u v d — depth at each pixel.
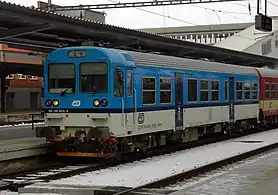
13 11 14.93
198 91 18.97
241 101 23.20
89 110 14.16
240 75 23.17
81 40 20.91
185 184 11.13
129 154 16.36
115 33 19.45
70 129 14.55
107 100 13.93
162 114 16.36
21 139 16.55
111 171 12.99
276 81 28.38
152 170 13.12
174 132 17.28
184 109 17.86
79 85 14.36
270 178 10.41
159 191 10.00
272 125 29.14
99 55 14.09
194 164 14.23
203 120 19.36
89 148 14.11
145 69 15.41
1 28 17.73
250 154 15.98
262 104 25.92
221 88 21.11
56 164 15.02
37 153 14.49
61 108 14.57
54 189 10.12
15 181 11.83
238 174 11.00
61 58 14.65
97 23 18.16
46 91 14.87
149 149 16.86
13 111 45.31
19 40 19.70
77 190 10.00
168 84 16.78
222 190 8.99
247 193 8.67
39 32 18.59
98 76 14.12
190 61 18.67
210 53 28.22
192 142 20.64
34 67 40.53
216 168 13.44
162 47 24.48
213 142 21.05
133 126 14.66
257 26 21.22
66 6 25.22
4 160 13.28
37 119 35.38
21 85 50.19
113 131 13.89
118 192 9.75
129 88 14.53
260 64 38.41
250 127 25.11
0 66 38.97
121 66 14.19
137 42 21.61
